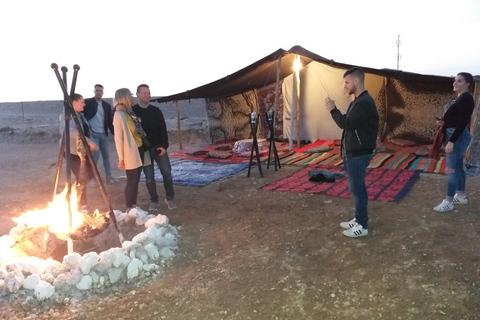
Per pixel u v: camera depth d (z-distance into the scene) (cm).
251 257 391
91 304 318
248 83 1141
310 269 360
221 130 1359
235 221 500
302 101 1150
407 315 282
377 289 319
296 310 297
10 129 1762
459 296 302
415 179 665
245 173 791
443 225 445
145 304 313
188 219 515
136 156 500
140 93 516
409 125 1034
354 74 389
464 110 443
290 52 908
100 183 418
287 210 532
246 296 319
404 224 455
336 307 298
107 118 739
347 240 419
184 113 2980
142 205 590
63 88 388
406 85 1004
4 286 325
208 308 305
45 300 320
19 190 717
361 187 413
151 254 379
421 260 363
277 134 1237
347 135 404
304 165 838
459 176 505
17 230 424
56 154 1192
